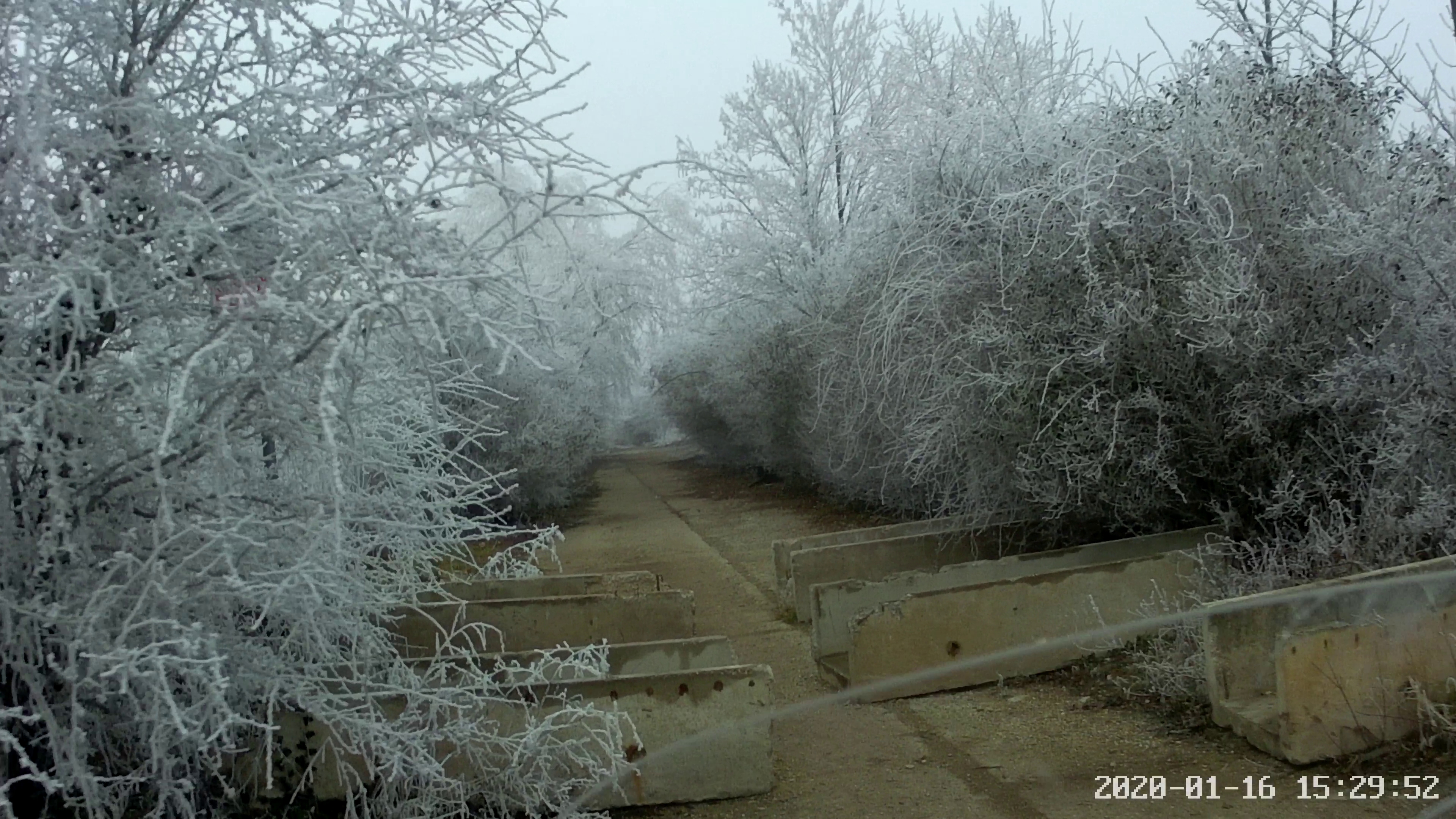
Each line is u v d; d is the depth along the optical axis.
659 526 17.06
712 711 5.00
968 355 8.41
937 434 8.73
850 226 15.59
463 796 4.37
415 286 3.60
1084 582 6.82
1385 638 4.97
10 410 3.52
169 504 3.44
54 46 3.73
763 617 9.45
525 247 5.25
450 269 3.74
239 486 4.11
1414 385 6.30
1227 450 7.59
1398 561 5.85
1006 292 8.27
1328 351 7.10
